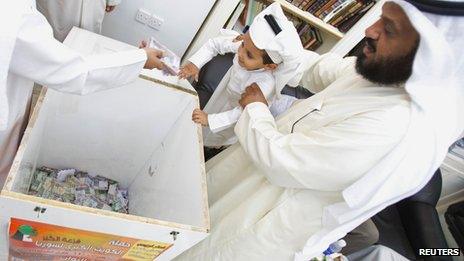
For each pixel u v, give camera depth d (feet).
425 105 2.37
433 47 2.08
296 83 3.55
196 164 3.17
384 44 2.37
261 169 3.01
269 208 3.15
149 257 2.81
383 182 2.48
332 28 6.44
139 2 5.24
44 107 3.08
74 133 3.96
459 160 7.53
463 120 2.61
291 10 6.27
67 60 2.22
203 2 5.25
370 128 2.42
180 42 5.89
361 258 5.60
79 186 4.38
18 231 2.25
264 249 3.22
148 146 4.39
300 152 2.68
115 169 4.65
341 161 2.49
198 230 2.55
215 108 4.51
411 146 2.41
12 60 2.07
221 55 5.05
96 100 3.67
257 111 3.09
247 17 6.37
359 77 2.98
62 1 4.19
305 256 3.07
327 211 2.83
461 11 1.98
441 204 8.38
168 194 3.61
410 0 2.13
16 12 1.79
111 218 2.23
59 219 2.19
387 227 6.52
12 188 2.19
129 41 5.86
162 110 3.97
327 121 2.86
